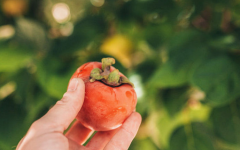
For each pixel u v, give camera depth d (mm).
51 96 482
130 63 521
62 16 594
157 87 445
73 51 457
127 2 495
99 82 253
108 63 258
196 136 436
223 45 370
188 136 439
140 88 446
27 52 468
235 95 343
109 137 347
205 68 363
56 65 455
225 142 394
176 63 392
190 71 378
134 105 258
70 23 583
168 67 393
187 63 385
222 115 403
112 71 253
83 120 259
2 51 454
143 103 440
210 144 425
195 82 356
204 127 448
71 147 317
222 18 444
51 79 437
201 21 484
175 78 390
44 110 520
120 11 501
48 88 435
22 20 479
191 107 475
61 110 254
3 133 481
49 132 250
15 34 468
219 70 357
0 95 530
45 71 446
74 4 576
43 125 251
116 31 507
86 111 246
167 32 486
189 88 440
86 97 245
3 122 487
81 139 372
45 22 589
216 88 348
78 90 246
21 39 469
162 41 486
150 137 528
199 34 417
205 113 476
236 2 427
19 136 485
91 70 271
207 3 438
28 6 573
